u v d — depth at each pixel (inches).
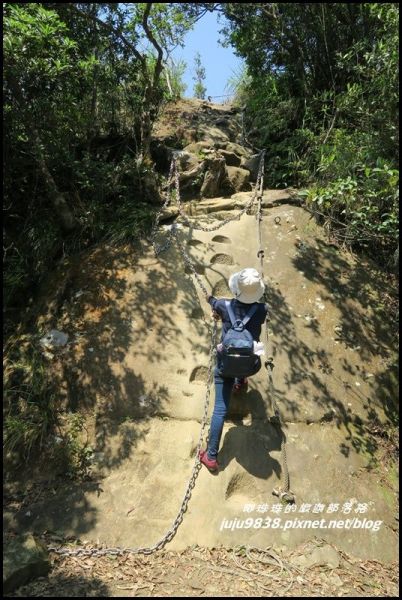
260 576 124.4
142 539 132.0
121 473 146.1
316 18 263.3
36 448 150.8
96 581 117.9
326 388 172.7
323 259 213.2
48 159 213.0
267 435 157.9
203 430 155.6
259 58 299.4
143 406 160.2
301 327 186.9
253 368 145.9
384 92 202.4
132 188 235.0
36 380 164.9
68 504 138.4
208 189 249.1
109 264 197.3
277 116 295.3
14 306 192.9
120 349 171.2
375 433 167.9
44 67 179.5
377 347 188.7
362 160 205.2
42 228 210.5
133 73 249.4
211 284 194.4
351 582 126.2
